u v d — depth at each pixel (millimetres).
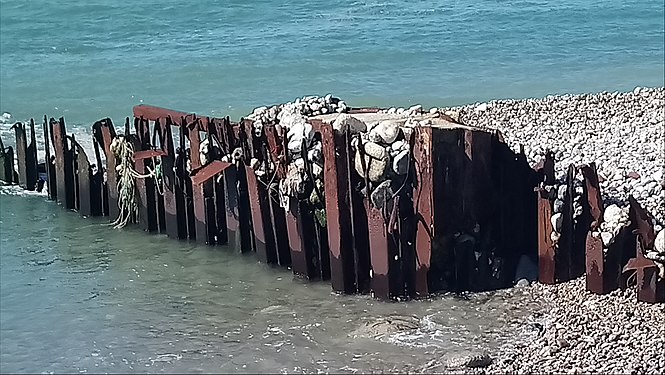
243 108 30875
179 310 16438
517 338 14867
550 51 40562
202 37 41219
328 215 16250
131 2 45219
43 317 16344
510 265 16969
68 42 39344
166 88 33312
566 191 16250
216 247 18734
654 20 47656
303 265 17062
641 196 18297
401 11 48500
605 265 15812
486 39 42656
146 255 18672
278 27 43656
